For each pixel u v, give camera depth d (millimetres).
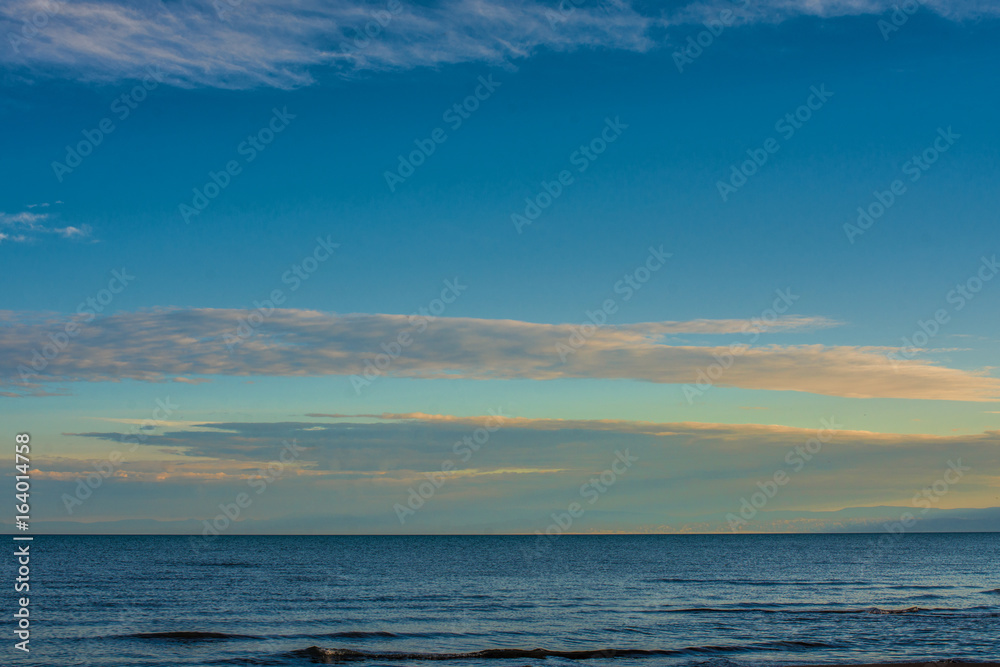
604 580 63938
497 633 32469
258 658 26125
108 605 42469
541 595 49781
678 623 36062
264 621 36125
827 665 24984
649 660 26250
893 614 39438
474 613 39625
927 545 185000
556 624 35438
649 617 38281
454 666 25188
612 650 27625
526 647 28891
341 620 36594
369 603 44312
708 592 52969
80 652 27188
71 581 58625
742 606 43688
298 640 30000
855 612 40375
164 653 27062
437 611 40438
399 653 27188
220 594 49188
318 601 45312
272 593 50094
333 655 26797
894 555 122250
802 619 37562
